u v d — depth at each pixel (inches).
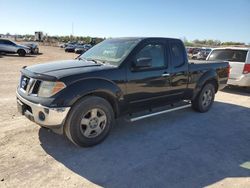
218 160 157.8
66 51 1599.4
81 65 171.9
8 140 169.2
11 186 121.0
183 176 137.3
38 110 150.0
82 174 134.7
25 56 1008.9
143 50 189.3
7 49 999.0
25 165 139.9
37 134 180.7
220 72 267.6
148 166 146.1
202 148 174.1
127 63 177.0
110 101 173.8
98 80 160.4
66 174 133.9
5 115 218.2
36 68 167.9
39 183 124.8
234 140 191.5
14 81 395.5
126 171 139.6
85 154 156.3
